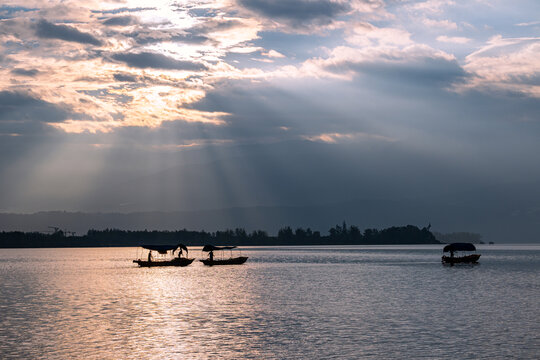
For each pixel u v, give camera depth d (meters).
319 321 51.94
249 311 58.81
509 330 46.88
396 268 146.50
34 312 58.78
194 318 54.00
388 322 51.12
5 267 169.88
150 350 40.06
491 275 115.25
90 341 43.06
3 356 38.50
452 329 47.44
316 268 148.62
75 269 151.75
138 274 123.62
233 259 168.38
